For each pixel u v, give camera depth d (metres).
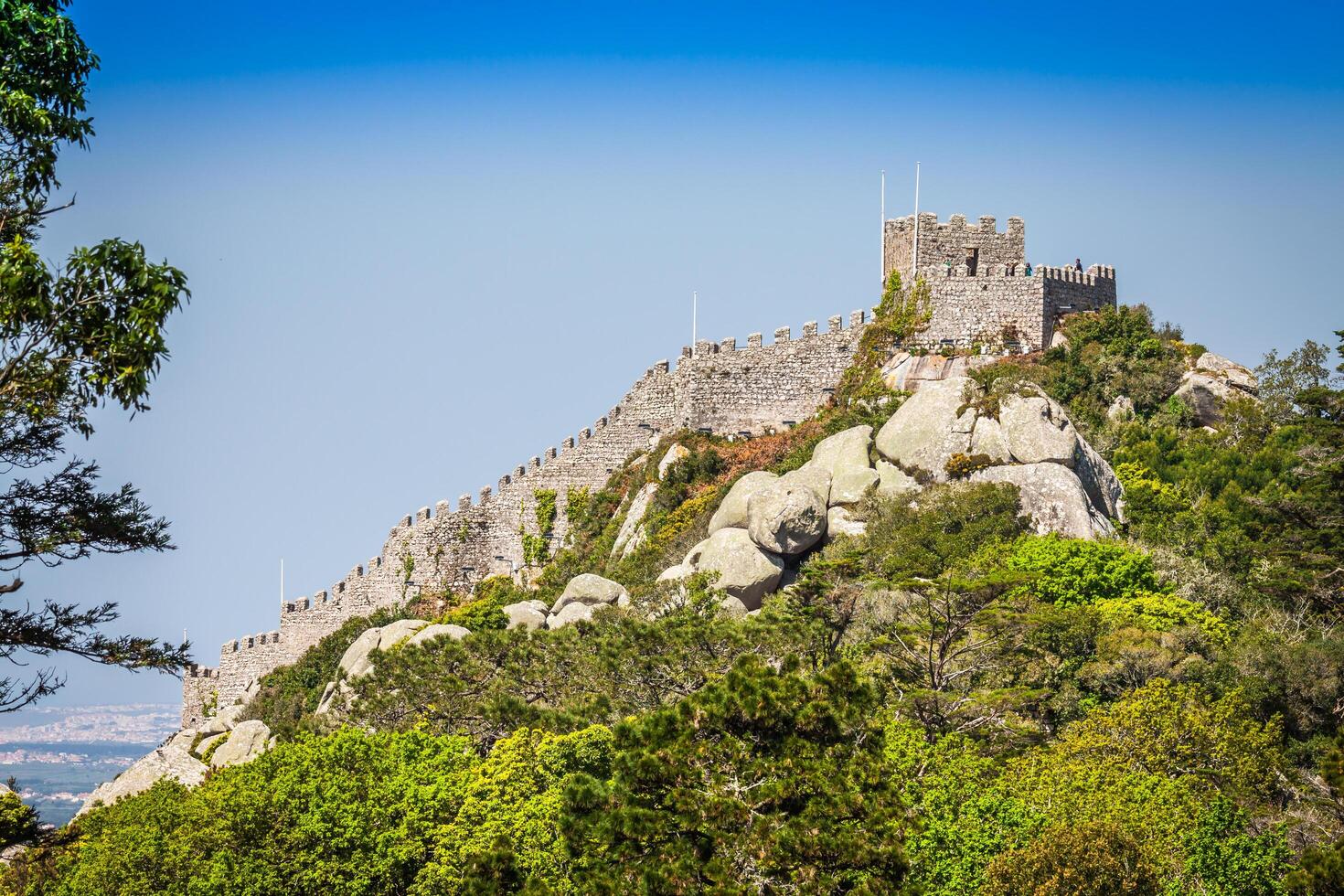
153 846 72.69
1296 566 93.88
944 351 136.50
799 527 110.94
